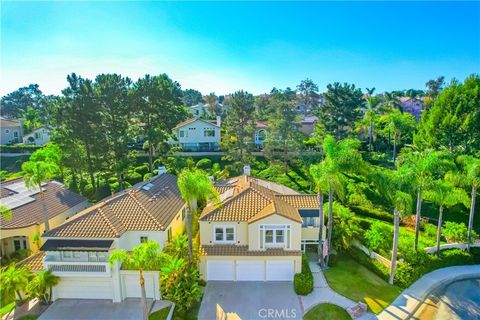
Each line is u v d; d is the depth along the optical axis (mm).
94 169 51500
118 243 26500
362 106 69875
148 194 34250
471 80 50281
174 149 63406
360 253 33094
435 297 27234
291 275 29531
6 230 32188
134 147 69562
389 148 72188
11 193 38312
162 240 28062
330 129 66875
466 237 33875
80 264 25656
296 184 54406
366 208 43562
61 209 38719
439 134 51125
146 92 57438
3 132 84500
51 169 33719
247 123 65875
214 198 29781
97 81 52031
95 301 26453
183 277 26203
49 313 24984
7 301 25312
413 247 32625
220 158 66375
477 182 33156
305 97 122250
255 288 28594
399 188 29016
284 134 59156
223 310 25594
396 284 29250
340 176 30234
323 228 32781
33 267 26594
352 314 25000
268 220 29062
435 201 31500
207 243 30328
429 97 98938
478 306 26109
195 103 149750
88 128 49906
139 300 26484
